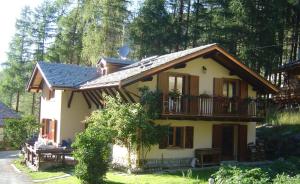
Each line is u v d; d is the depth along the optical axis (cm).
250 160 2300
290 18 3834
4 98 5469
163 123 2091
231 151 2341
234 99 2228
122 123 1844
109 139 1798
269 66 3378
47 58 4972
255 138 2400
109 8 4184
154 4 4131
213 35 3634
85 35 4366
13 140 2630
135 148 1978
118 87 2014
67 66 2870
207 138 2234
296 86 3111
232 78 2322
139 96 2019
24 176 2000
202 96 2122
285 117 2730
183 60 2039
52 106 2848
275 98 3178
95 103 2544
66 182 1728
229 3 3600
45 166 2166
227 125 2312
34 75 3014
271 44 3375
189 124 2175
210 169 1995
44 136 2961
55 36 5228
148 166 2020
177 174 1827
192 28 4034
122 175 1853
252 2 3388
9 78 5103
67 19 4881
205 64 2234
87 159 1577
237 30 3428
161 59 2277
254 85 2386
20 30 5206
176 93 2031
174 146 2133
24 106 5850
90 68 2917
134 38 4184
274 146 2419
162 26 4097
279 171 1822
